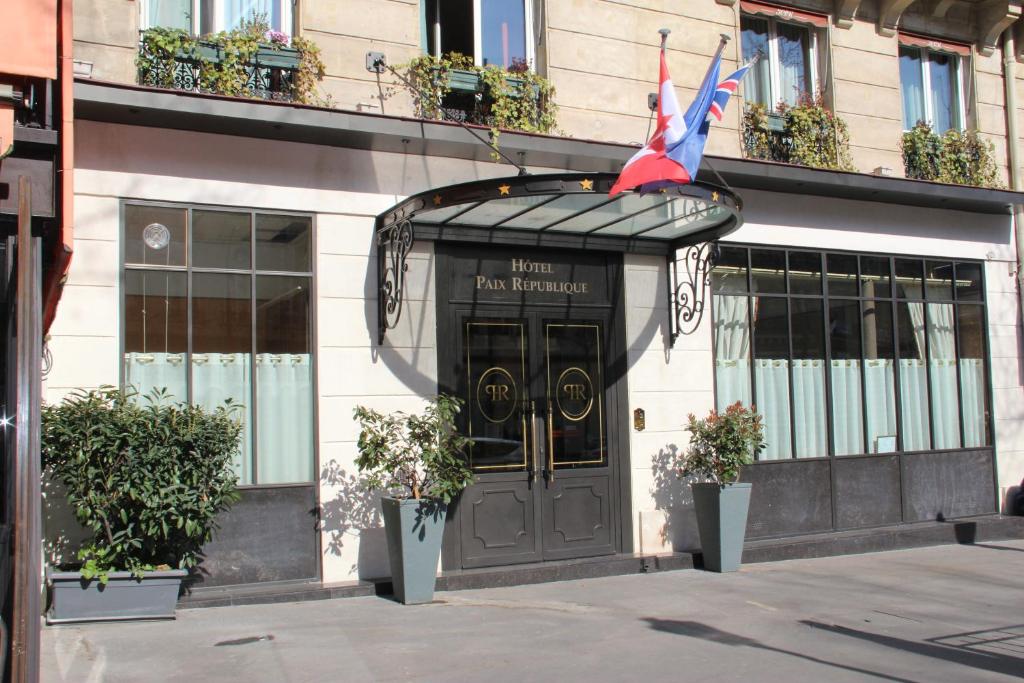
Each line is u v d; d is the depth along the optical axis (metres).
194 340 8.20
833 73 11.80
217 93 8.08
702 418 10.48
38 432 4.51
